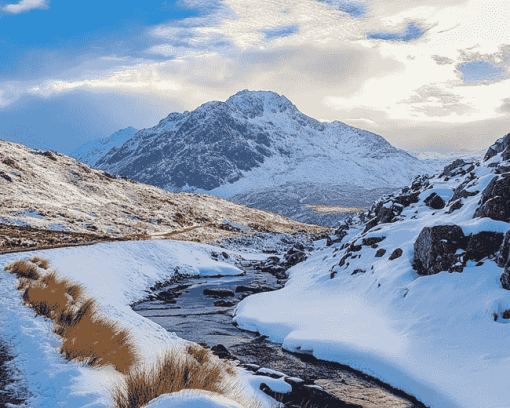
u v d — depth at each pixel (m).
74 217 43.78
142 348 9.70
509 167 18.39
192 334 15.03
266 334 15.34
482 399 8.35
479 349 10.27
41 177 52.06
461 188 20.98
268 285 27.61
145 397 5.21
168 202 69.94
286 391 9.27
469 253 14.04
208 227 63.06
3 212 37.31
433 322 12.27
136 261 27.80
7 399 5.62
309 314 16.17
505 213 14.40
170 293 23.59
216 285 27.88
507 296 11.50
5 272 12.78
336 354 12.21
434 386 9.38
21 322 8.46
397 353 11.19
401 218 23.52
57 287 12.18
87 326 8.78
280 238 67.38
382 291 16.05
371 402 9.35
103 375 6.83
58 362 6.88
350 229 33.81
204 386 6.04
